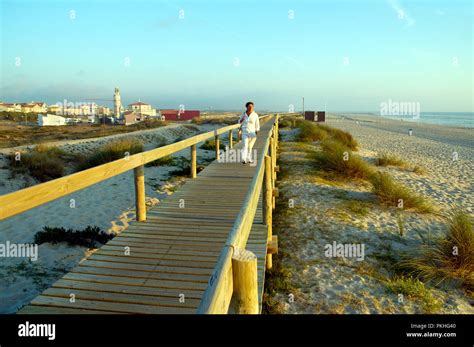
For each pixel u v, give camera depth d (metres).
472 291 4.80
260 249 4.34
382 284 4.92
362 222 7.17
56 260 5.47
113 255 4.13
